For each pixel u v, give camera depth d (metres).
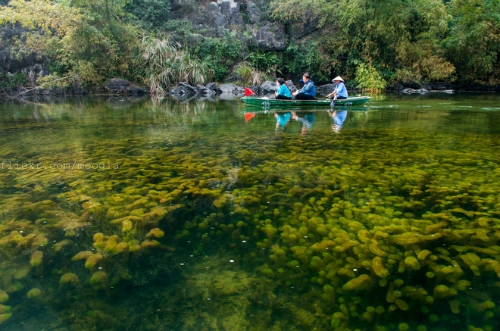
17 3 17.44
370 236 2.91
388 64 22.94
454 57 22.38
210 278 2.49
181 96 19.61
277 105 13.45
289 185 4.27
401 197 3.83
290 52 24.14
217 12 25.03
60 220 3.37
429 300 2.20
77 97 19.41
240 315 2.12
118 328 2.03
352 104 13.86
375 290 2.30
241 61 23.86
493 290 2.30
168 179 4.55
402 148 6.19
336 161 5.33
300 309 2.15
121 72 21.58
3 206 3.74
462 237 2.91
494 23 20.75
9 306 2.20
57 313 2.17
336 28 24.17
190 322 2.07
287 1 23.97
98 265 2.65
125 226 3.16
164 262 2.70
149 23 23.73
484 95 18.97
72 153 6.04
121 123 9.60
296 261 2.64
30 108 14.03
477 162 5.19
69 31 18.55
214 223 3.32
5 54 20.62
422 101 15.54
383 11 21.30
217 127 8.81
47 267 2.66
